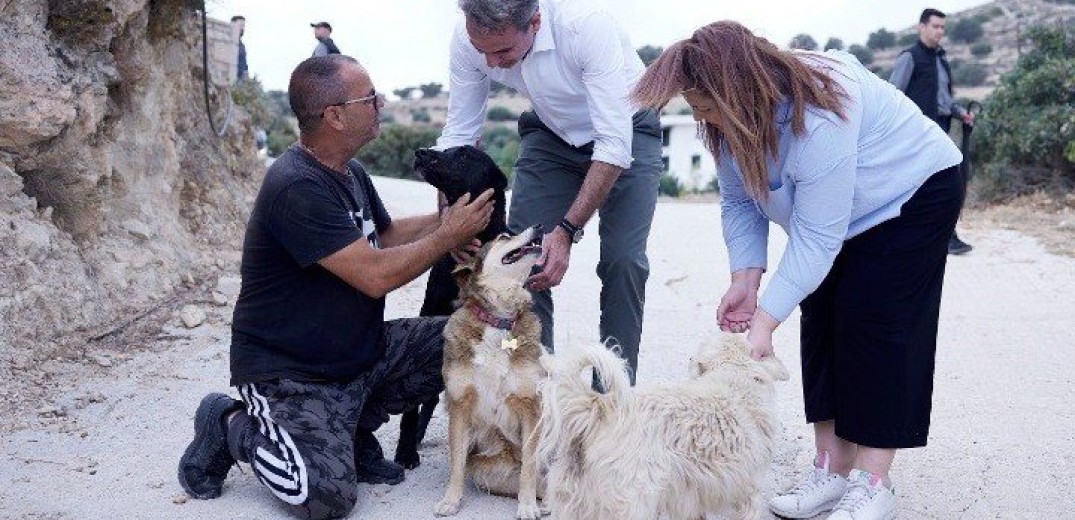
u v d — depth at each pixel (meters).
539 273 4.55
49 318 5.99
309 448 4.04
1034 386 6.23
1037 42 16.39
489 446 4.34
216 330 6.78
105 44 6.80
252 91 14.99
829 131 3.49
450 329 4.22
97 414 5.15
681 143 46.28
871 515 3.95
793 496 4.20
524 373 4.11
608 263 4.97
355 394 4.32
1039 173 15.18
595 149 4.62
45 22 6.31
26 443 4.70
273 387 4.15
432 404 4.97
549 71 4.69
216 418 4.23
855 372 3.91
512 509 4.27
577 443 3.52
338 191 4.24
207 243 8.87
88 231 6.82
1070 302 8.60
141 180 7.75
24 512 3.97
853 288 3.86
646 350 7.07
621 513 3.44
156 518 4.01
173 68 8.59
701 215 15.48
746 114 3.45
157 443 4.82
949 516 4.27
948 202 3.79
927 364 3.94
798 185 3.62
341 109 4.12
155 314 6.89
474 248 4.40
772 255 10.88
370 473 4.54
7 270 5.78
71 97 6.23
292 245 4.09
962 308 8.45
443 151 4.61
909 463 4.87
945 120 10.62
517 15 4.32
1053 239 11.56
